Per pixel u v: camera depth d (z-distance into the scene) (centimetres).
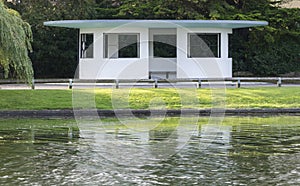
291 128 2136
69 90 2995
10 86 3425
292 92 3025
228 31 3678
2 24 2612
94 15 4550
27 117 2544
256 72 4622
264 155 1579
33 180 1287
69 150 1658
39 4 4538
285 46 4622
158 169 1404
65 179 1298
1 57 2686
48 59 4603
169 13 4438
